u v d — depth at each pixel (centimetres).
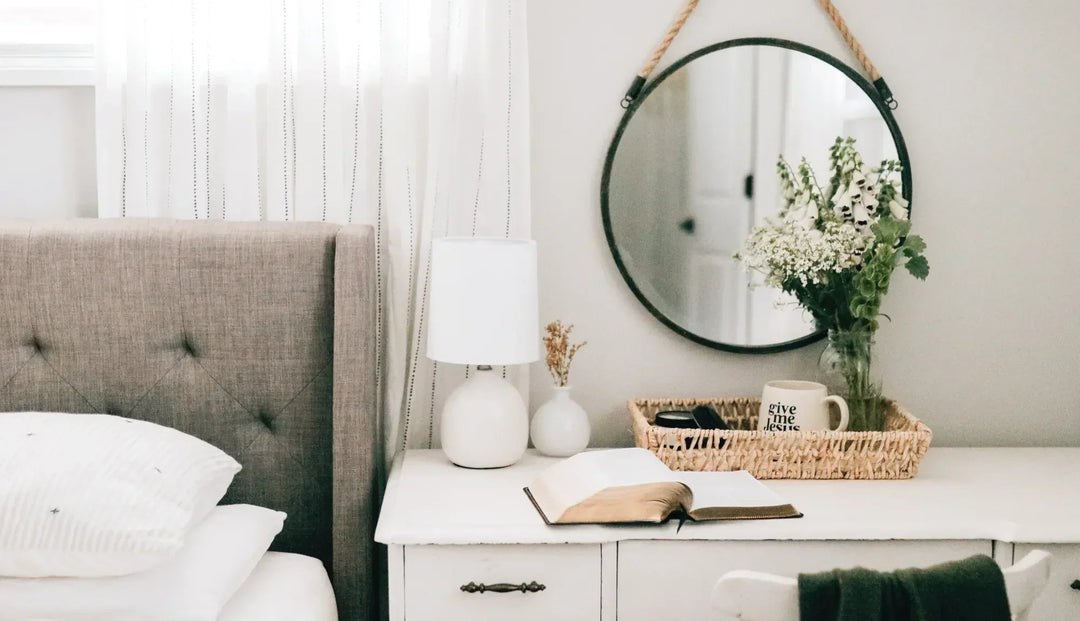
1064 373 181
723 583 89
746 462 150
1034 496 142
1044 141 176
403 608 129
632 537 128
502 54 163
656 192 172
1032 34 174
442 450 167
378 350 168
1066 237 178
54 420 131
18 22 173
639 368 178
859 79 171
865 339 156
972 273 179
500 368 170
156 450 128
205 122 163
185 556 123
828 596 88
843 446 149
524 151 166
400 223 164
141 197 163
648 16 171
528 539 127
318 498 157
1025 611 94
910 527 128
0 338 150
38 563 116
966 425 181
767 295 175
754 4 172
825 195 173
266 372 153
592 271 175
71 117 168
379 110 166
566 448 160
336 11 161
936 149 176
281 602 128
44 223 152
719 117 171
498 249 143
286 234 152
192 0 160
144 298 150
